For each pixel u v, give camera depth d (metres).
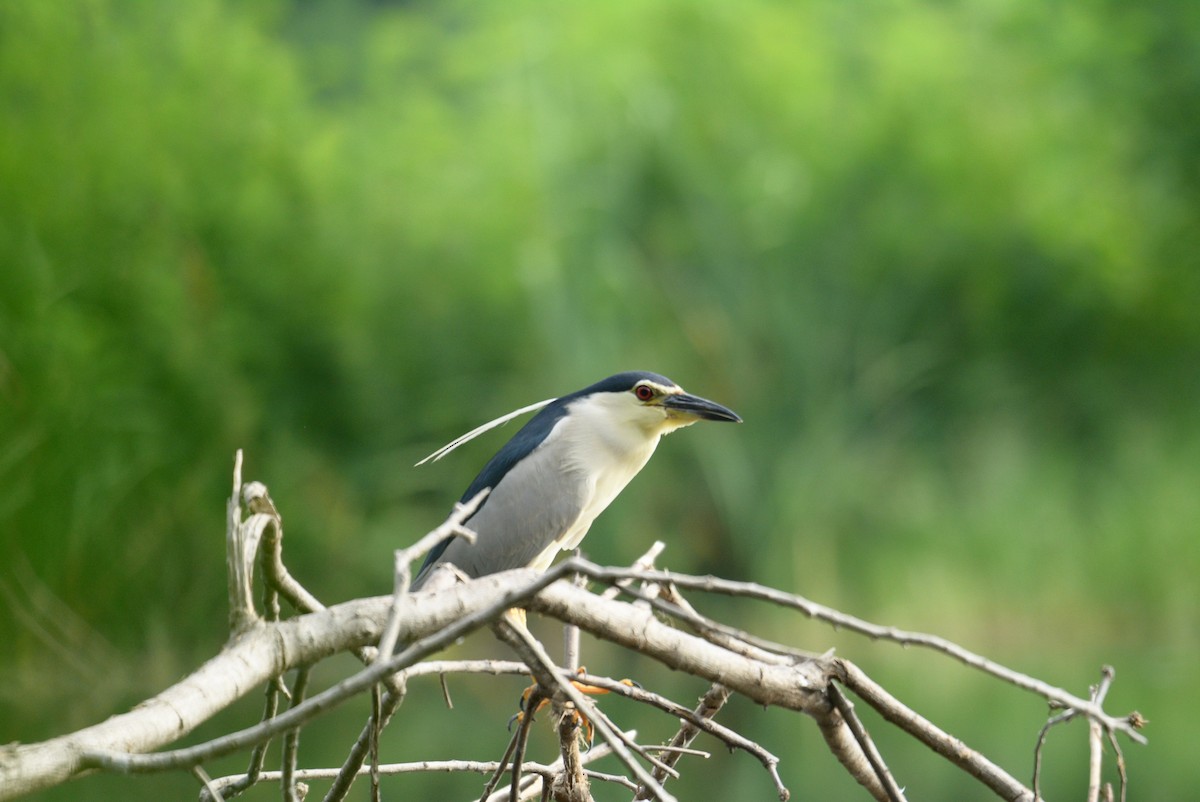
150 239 14.35
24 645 11.04
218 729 9.31
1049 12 23.05
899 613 19.09
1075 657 16.02
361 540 16.11
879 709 3.14
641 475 18.59
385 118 19.58
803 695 3.11
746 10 21.08
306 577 15.42
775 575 18.95
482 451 17.58
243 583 2.51
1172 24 22.95
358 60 22.64
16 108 13.72
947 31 22.36
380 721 3.43
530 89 19.83
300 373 16.69
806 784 9.09
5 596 11.00
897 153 20.91
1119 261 20.67
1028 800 3.08
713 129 20.58
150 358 13.84
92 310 13.48
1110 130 22.67
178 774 7.93
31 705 10.12
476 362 18.09
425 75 20.84
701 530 19.39
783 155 20.56
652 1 20.78
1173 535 19.25
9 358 11.46
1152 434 20.92
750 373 19.77
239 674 2.39
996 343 20.80
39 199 12.98
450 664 3.66
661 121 20.08
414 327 17.81
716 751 10.34
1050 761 9.50
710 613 19.17
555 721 3.70
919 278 20.78
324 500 15.97
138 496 12.67
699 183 20.09
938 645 2.44
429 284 17.94
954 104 21.28
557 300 18.16
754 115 20.89
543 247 18.47
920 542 19.59
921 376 20.50
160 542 12.59
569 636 3.86
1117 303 20.80
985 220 20.67
